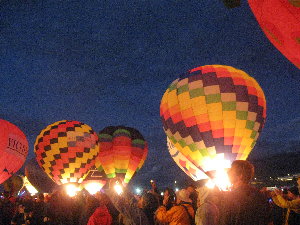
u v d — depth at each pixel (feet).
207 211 11.10
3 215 30.04
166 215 14.58
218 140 31.81
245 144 32.32
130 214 11.32
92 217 19.11
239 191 9.53
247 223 9.14
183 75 35.65
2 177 48.03
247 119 32.19
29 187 91.04
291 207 14.56
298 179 18.11
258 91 33.83
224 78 33.14
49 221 24.25
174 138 34.32
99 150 61.11
